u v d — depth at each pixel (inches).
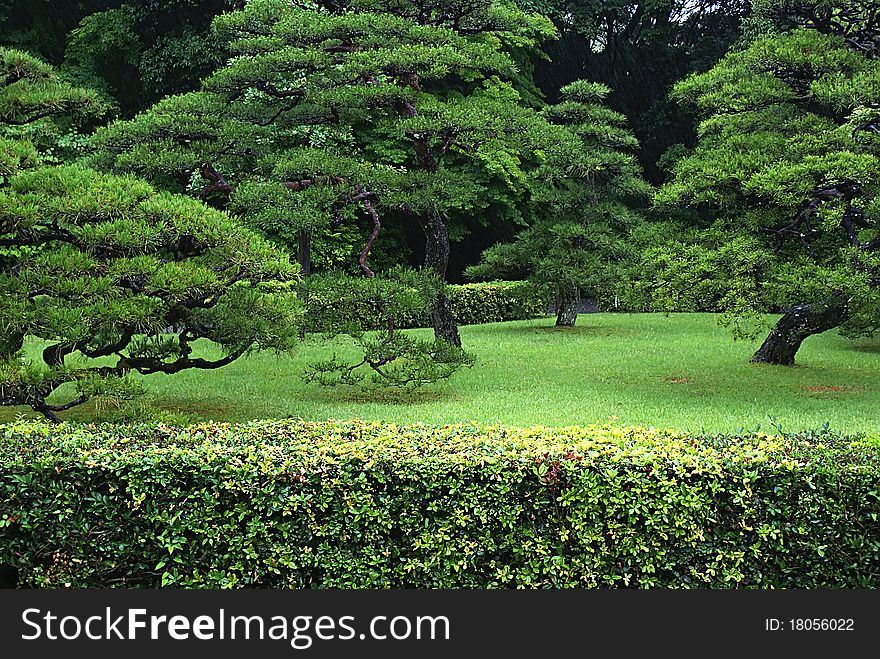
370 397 446.9
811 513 176.2
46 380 275.9
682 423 364.8
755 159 426.6
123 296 292.2
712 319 896.3
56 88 385.7
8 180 305.1
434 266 566.6
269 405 419.8
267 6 507.5
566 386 471.5
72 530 182.5
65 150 755.4
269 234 838.5
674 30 1321.4
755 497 177.2
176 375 509.0
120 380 281.1
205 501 181.5
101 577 183.9
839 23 486.3
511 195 1005.8
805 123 466.6
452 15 568.1
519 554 179.8
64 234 308.5
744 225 466.0
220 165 485.7
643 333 759.1
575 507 178.9
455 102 536.1
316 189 448.5
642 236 673.0
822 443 194.2
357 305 429.4
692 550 178.7
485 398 437.4
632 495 178.5
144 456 184.1
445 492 181.6
